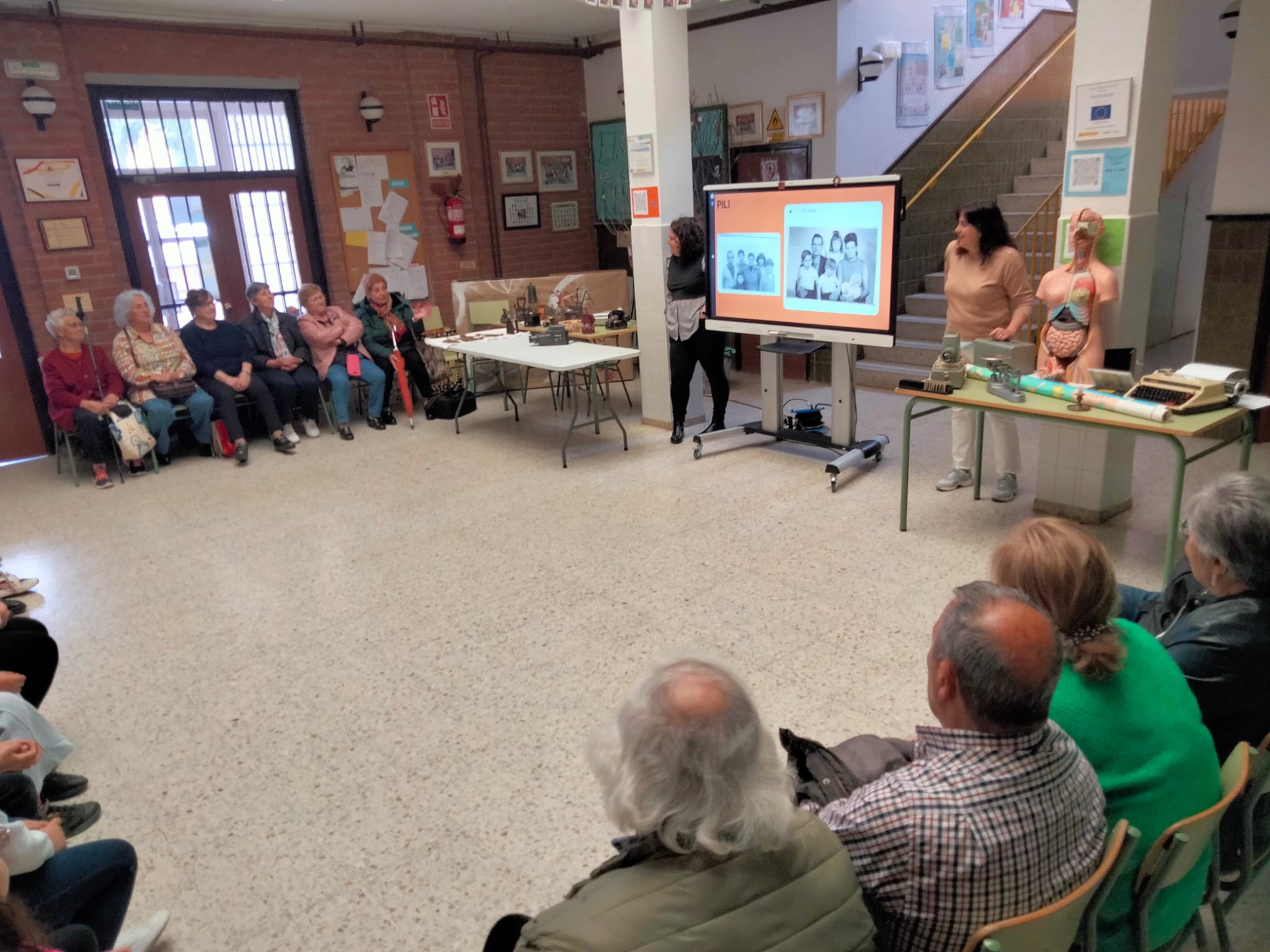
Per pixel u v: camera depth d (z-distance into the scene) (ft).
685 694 3.35
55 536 14.42
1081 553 4.55
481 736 8.39
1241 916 5.98
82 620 11.31
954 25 22.39
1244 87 14.02
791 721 8.23
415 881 6.64
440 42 23.54
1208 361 15.38
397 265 24.25
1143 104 10.77
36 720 7.41
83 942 5.00
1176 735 4.40
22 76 17.71
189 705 9.21
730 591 11.00
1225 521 5.12
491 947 4.31
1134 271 11.43
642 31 16.37
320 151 22.41
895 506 13.51
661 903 3.21
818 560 11.71
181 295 21.11
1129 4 10.59
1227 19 18.16
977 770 3.77
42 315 18.85
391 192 23.76
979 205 12.85
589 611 10.71
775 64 21.52
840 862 3.51
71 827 7.34
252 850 7.06
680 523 13.33
